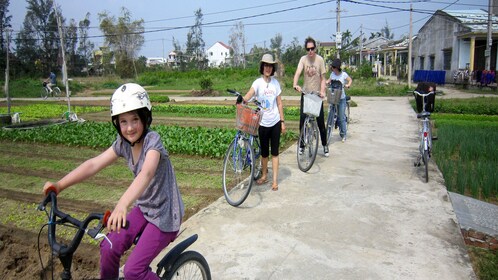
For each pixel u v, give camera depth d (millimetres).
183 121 16297
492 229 5066
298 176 7332
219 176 7773
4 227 5652
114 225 2410
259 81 6348
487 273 4199
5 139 12414
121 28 59438
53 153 10367
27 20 62094
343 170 7719
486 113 16969
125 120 2777
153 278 2834
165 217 2906
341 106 10141
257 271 4121
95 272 4547
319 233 4957
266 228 5113
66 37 63438
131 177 7906
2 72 47719
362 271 4094
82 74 65375
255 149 6754
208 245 4680
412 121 14047
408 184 6828
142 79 49875
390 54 60031
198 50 83250
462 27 32750
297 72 8211
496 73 28625
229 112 18844
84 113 20438
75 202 6539
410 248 4566
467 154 8672
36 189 7371
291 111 17672
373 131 12047
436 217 5410
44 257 4902
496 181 6754
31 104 26125
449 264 4223
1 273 4715
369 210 5668
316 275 4035
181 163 8898
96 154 10227
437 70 36750
